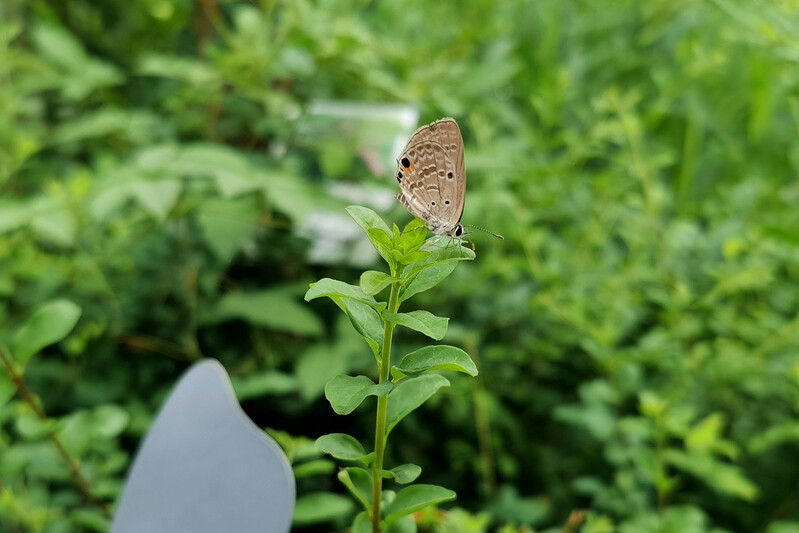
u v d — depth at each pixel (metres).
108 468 0.13
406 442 0.17
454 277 0.18
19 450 0.12
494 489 0.16
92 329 0.15
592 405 0.15
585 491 0.15
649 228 0.19
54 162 0.20
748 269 0.16
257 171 0.16
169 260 0.17
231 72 0.18
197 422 0.08
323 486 0.16
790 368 0.16
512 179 0.19
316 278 0.18
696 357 0.16
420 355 0.09
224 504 0.07
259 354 0.17
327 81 0.20
